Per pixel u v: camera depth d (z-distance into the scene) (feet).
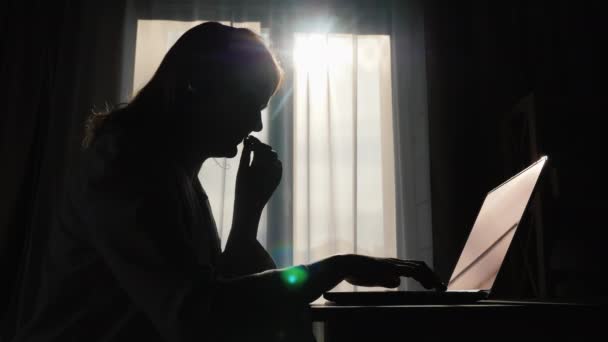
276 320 1.93
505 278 6.62
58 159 8.04
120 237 1.93
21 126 8.05
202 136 2.63
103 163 2.07
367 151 8.73
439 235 8.15
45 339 2.15
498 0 8.82
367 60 9.10
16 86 8.16
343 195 8.59
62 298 2.17
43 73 8.30
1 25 8.34
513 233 2.92
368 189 8.61
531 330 2.05
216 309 1.84
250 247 3.34
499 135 8.39
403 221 8.47
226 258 3.25
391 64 9.11
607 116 7.23
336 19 9.15
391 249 8.49
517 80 8.54
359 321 1.99
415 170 8.64
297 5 9.16
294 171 8.58
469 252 3.82
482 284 2.99
